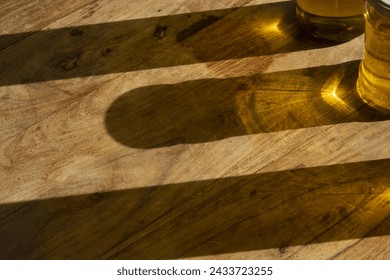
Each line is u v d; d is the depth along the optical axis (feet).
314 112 5.27
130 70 5.69
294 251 4.62
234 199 4.87
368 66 5.10
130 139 5.27
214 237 4.72
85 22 6.05
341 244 4.62
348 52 5.59
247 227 4.74
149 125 5.33
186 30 5.89
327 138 5.12
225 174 5.00
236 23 5.89
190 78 5.57
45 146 5.31
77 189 5.04
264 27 5.84
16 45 5.97
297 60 5.60
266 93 5.42
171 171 5.06
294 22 5.84
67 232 4.84
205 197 4.90
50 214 4.94
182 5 6.07
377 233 4.64
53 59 5.84
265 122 5.25
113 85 5.61
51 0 6.24
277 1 6.01
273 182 4.92
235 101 5.40
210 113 5.34
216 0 6.08
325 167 4.97
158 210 4.88
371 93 5.21
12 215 4.97
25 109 5.56
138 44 5.84
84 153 5.24
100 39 5.91
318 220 4.72
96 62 5.77
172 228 4.78
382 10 4.52
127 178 5.06
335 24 5.49
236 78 5.54
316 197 4.83
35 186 5.09
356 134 5.11
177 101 5.44
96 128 5.37
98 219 4.88
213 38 5.82
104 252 4.73
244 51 5.71
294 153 5.06
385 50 4.86
